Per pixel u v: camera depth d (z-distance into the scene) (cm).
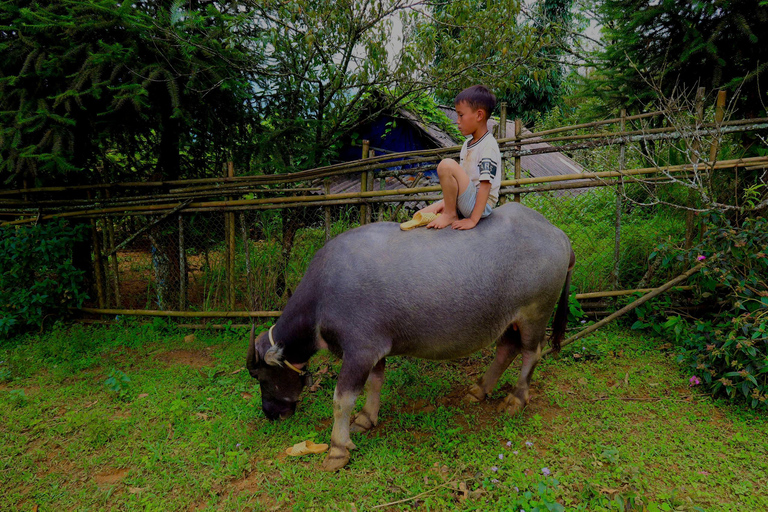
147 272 640
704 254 409
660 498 249
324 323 300
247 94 615
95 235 559
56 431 341
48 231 535
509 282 307
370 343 292
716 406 347
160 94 536
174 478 288
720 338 365
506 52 584
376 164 491
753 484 264
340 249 308
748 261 392
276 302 537
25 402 382
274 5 561
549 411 352
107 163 614
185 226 573
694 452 292
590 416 338
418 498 263
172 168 606
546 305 328
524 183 466
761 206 389
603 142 455
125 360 470
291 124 638
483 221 316
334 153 761
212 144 661
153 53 509
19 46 480
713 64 475
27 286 537
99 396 396
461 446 305
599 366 411
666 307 453
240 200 516
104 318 573
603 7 534
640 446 300
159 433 331
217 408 368
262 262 541
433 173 815
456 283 292
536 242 316
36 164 505
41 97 495
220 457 304
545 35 632
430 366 435
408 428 337
